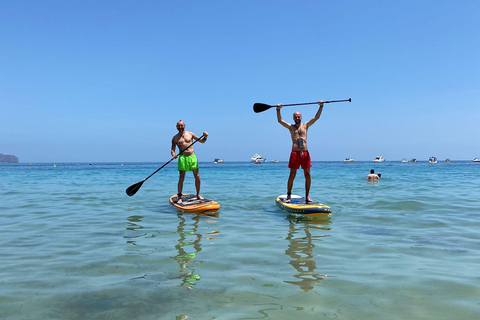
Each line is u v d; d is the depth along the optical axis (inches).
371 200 326.0
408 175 864.9
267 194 394.0
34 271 122.6
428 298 97.0
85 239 174.4
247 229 200.8
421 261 134.9
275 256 142.3
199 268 126.3
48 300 96.3
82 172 1251.2
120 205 304.3
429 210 268.4
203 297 98.3
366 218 236.1
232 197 363.3
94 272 121.6
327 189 449.1
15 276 117.0
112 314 87.3
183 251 150.6
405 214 250.5
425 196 356.2
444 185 509.7
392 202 311.0
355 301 95.1
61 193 409.1
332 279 113.4
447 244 162.7
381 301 95.0
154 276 117.0
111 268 126.2
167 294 100.7
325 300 95.7
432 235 182.5
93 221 226.1
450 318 84.2
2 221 224.8
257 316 85.6
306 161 269.4
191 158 295.1
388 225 211.5
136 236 181.6
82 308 91.0
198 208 261.1
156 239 174.6
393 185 514.9
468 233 187.2
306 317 85.0
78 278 115.0
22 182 625.3
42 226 208.5
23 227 205.0
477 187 470.0
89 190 451.8
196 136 305.3
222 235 184.1
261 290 103.6
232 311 88.7
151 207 292.2
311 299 96.5
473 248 155.2
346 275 117.7
